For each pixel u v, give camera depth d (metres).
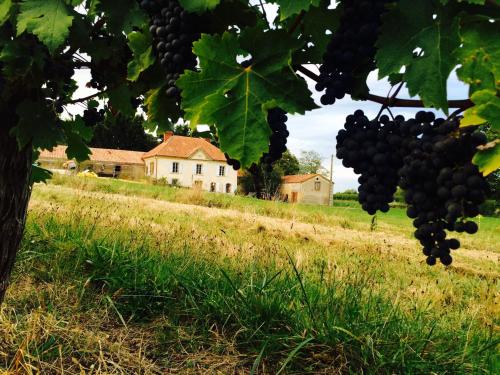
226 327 3.99
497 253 13.07
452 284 6.84
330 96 1.55
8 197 2.26
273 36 1.43
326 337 3.59
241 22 1.71
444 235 1.43
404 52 1.32
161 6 1.64
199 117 1.38
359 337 3.55
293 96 1.40
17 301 3.99
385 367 3.36
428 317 4.50
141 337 3.75
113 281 4.35
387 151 1.48
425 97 1.28
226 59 1.42
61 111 2.14
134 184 24.72
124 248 5.27
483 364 3.53
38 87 2.04
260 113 1.39
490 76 1.27
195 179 60.59
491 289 6.71
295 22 1.51
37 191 14.34
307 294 4.39
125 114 2.55
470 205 1.33
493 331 4.33
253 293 4.20
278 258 6.73
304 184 63.62
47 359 3.20
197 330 3.91
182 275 4.68
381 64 1.33
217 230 10.31
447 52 1.28
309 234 12.01
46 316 3.69
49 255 4.91
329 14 1.75
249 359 3.50
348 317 3.91
